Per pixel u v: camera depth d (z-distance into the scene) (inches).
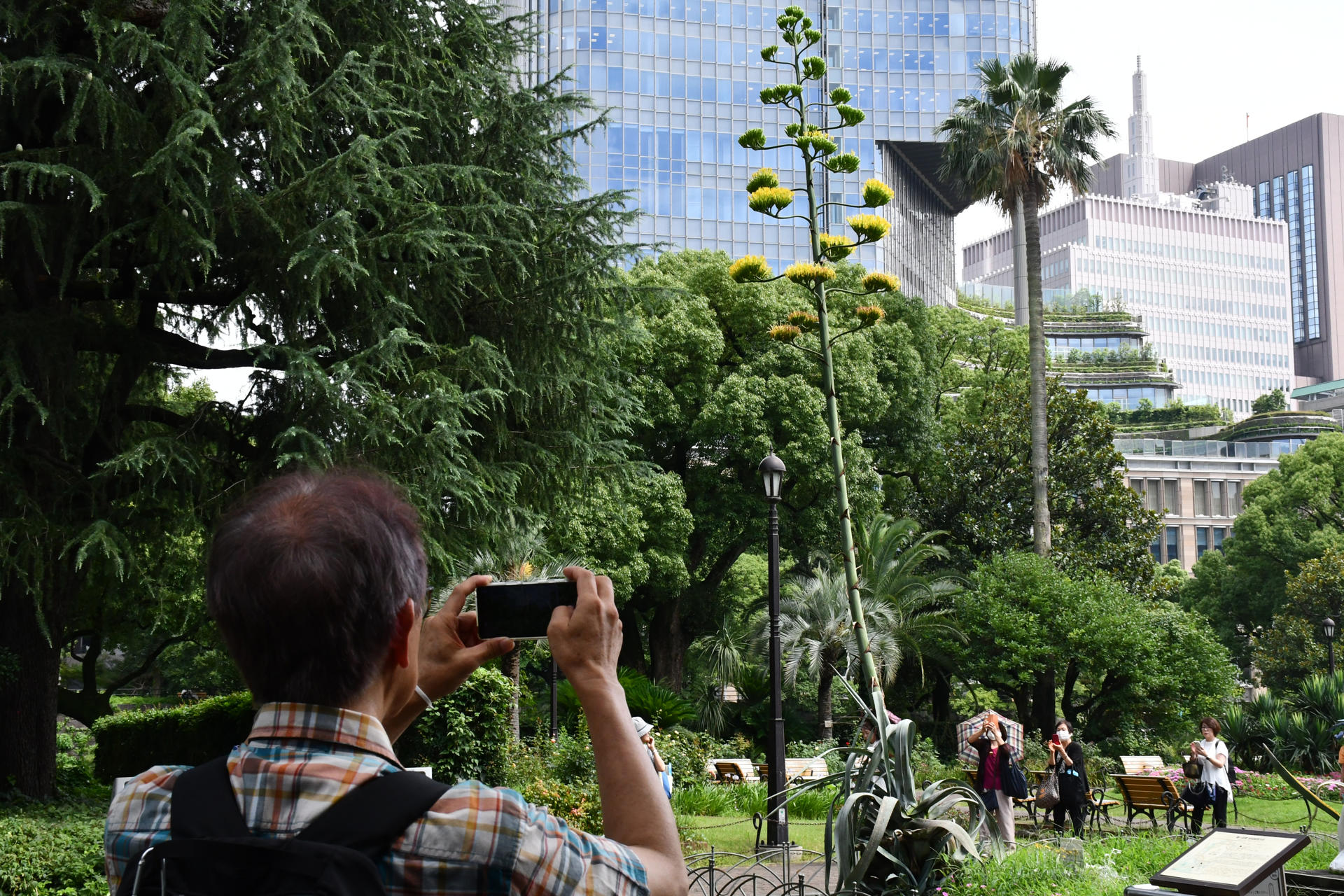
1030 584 1050.7
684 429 1171.3
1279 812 697.6
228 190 382.3
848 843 248.8
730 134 2618.1
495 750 431.5
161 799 45.5
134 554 404.2
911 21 2810.0
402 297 425.7
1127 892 206.1
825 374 254.5
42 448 404.5
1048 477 1278.3
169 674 1339.8
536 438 493.0
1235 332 6289.4
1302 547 1936.5
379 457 392.8
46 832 309.0
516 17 523.8
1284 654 1662.2
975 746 462.3
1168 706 1024.9
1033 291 1101.7
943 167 1139.3
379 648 45.3
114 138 363.3
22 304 430.0
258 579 44.0
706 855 331.9
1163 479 3479.3
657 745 701.9
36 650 449.4
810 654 975.6
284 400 421.4
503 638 51.5
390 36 456.1
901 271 2935.5
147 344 447.8
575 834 43.1
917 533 1306.6
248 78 380.2
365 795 41.0
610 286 496.1
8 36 388.5
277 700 44.4
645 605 1261.1
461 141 482.3
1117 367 5359.3
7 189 355.6
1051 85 1074.1
